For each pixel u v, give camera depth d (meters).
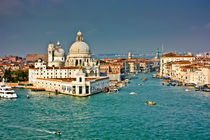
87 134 86.12
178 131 88.69
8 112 116.62
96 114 112.12
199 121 100.38
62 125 96.25
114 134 85.81
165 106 128.00
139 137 83.00
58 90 182.12
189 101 141.00
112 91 185.62
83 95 162.00
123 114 112.00
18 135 85.50
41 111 118.31
